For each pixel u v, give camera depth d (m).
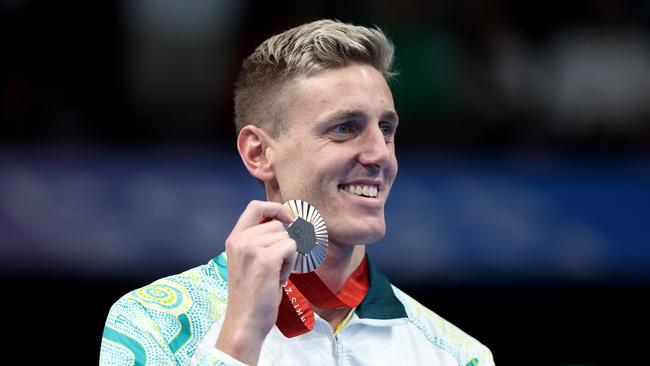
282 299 9.37
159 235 18.83
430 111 22.72
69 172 19.02
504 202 19.94
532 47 23.77
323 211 9.62
